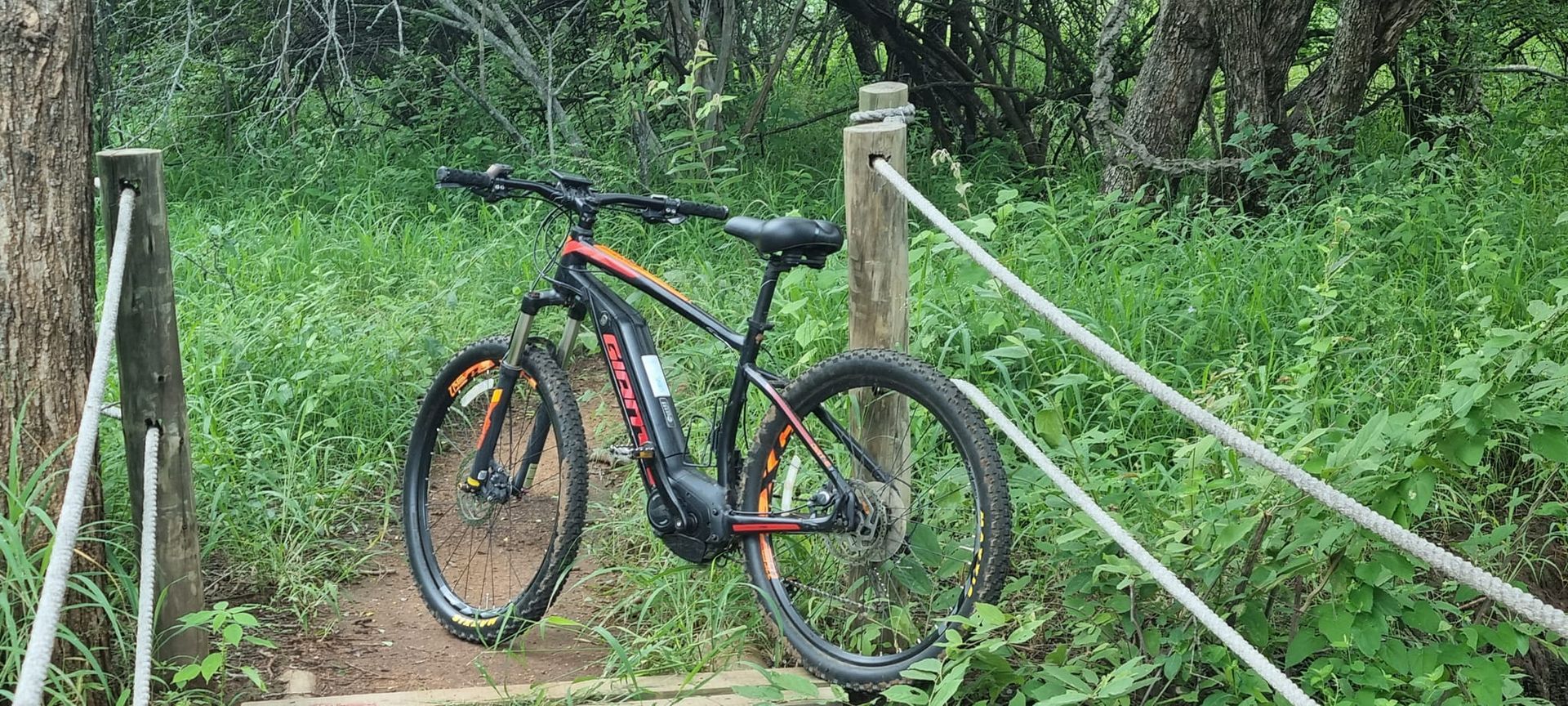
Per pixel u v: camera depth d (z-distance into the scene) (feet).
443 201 24.84
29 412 9.64
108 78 26.68
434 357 17.43
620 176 24.23
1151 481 13.04
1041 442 12.50
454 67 28.50
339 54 26.35
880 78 31.89
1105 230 19.71
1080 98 30.42
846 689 10.14
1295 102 24.79
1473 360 9.73
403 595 12.78
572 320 11.65
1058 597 11.73
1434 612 9.86
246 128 27.89
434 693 10.43
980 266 14.10
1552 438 9.67
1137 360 15.70
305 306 18.60
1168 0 22.80
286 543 13.14
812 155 29.12
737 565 11.50
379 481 14.93
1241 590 10.71
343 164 26.71
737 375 10.66
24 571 9.02
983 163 28.60
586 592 12.61
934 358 15.48
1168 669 9.84
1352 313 16.55
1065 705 9.63
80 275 9.90
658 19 26.73
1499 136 25.82
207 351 16.44
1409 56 27.61
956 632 9.53
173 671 10.44
